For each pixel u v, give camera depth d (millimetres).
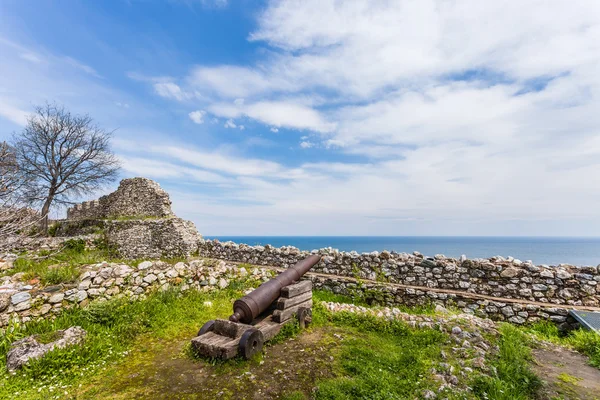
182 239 17828
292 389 4141
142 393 4043
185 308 7387
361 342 5750
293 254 13156
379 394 3840
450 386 4059
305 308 6648
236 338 5133
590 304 7637
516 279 8398
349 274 11117
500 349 5273
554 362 5125
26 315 5988
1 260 8609
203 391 4086
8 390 3963
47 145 23156
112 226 21109
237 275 9703
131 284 7656
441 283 9367
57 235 26859
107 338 5547
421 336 5898
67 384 4227
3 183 6637
